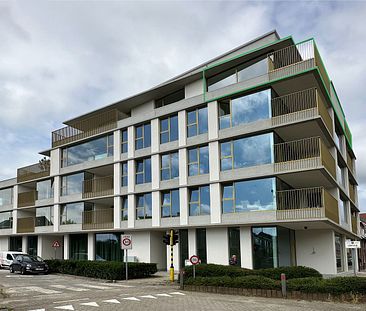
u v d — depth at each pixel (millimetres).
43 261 30781
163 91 30922
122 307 12727
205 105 27984
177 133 29391
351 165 41562
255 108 25297
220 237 26672
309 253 26094
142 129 32031
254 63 25953
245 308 12500
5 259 36500
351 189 36562
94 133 35656
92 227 34562
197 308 12500
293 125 23656
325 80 25969
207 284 17422
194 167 27938
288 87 25156
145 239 31406
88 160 36281
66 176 38469
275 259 23828
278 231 24250
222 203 26141
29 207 42719
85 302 14016
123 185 32781
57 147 39594
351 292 14117
